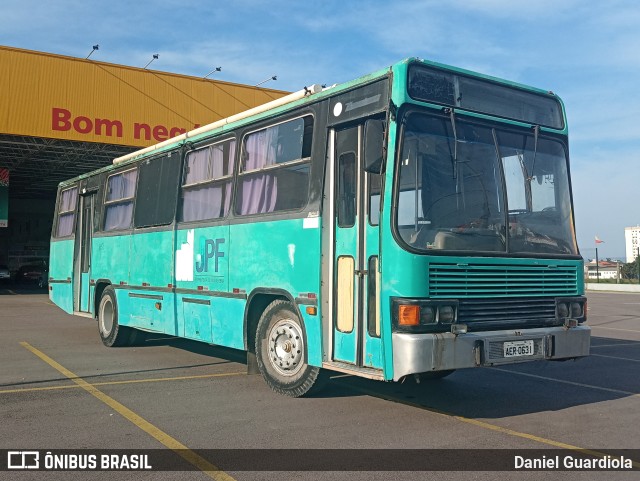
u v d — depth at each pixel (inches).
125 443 208.5
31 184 1647.4
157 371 342.0
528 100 264.1
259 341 289.7
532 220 252.5
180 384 305.9
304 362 263.7
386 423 234.7
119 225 432.1
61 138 1039.0
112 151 1166.3
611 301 1125.7
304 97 276.1
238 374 333.4
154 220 384.2
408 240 221.0
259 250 288.4
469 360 220.1
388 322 220.4
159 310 372.2
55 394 282.0
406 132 227.6
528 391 297.6
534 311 242.8
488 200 241.8
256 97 1244.5
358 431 223.5
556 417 246.8
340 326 247.6
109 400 270.1
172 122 1147.3
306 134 271.1
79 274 495.8
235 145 318.7
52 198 2011.6
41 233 2006.6
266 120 298.2
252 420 237.5
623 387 308.8
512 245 242.8
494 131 249.8
